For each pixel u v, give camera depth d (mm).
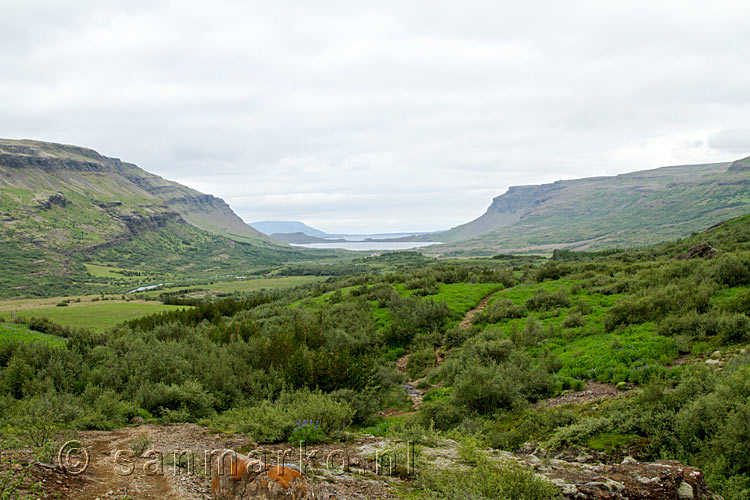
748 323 16234
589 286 36344
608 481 6867
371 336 33625
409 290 49406
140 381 16578
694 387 10539
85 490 6168
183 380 17312
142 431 12109
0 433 8516
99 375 17422
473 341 26156
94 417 12508
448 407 15062
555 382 16906
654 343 17906
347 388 17750
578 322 25203
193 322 45844
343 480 7422
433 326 34031
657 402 10594
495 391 14695
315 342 29719
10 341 21078
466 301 40469
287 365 19438
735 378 9539
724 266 24688
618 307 23516
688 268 29234
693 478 6844
